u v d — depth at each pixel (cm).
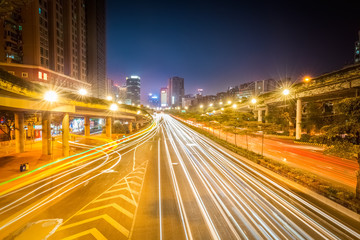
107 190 1366
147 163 2134
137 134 5219
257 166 1912
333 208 1080
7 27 4859
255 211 1059
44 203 1170
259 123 2461
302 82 3806
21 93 1712
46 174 1728
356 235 842
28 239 845
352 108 1036
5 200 1207
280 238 832
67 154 2378
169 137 4612
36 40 5266
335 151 1071
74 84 6406
